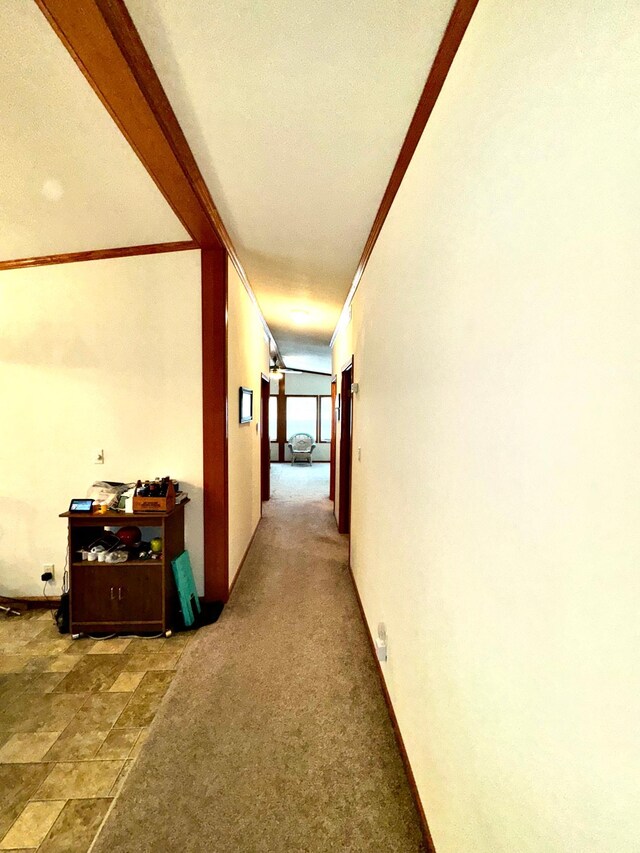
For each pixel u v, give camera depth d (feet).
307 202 6.84
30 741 5.30
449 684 3.50
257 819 4.29
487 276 2.78
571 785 1.87
